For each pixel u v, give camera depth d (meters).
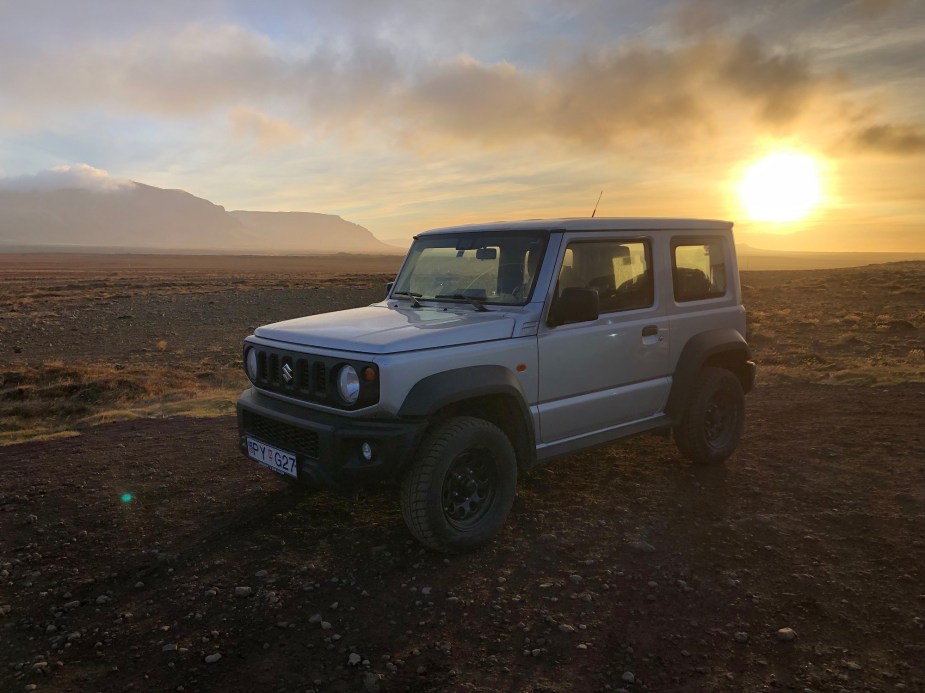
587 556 3.97
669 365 5.24
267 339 4.42
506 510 4.18
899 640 2.98
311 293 44.69
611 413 4.87
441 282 5.03
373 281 61.16
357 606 3.46
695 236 5.51
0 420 9.87
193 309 35.03
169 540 4.41
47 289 52.97
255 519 4.74
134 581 3.83
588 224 4.63
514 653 2.99
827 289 34.84
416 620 3.30
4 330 26.27
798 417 7.46
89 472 6.07
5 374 14.39
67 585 3.80
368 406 3.68
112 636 3.23
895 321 19.33
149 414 9.20
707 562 3.84
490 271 4.71
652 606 3.37
